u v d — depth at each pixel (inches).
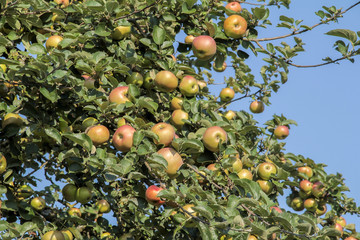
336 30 223.9
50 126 200.2
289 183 264.1
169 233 219.0
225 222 151.8
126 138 183.0
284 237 176.6
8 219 211.6
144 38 229.3
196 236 200.8
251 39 246.8
